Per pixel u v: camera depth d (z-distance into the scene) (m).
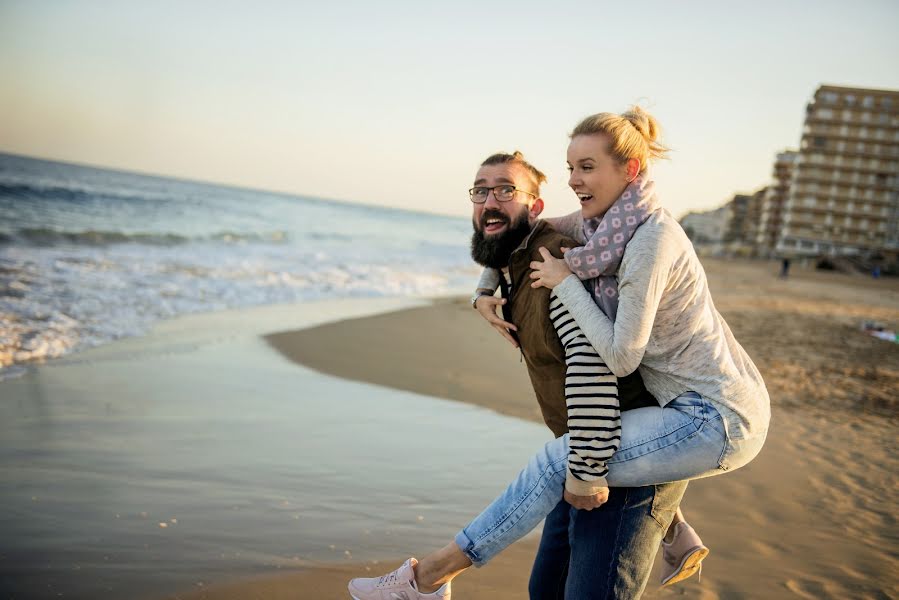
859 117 80.44
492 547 2.00
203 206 39.16
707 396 1.83
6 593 2.44
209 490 3.49
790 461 4.58
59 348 6.49
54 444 4.06
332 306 11.09
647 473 1.84
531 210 2.15
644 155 1.88
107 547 2.82
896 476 4.45
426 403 5.59
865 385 7.47
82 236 16.41
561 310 1.87
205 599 2.46
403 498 3.55
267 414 4.94
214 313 9.20
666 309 1.80
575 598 1.94
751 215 123.94
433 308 12.04
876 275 52.22
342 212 71.69
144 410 4.84
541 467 1.95
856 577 3.01
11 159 62.56
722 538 3.32
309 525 3.14
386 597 2.09
